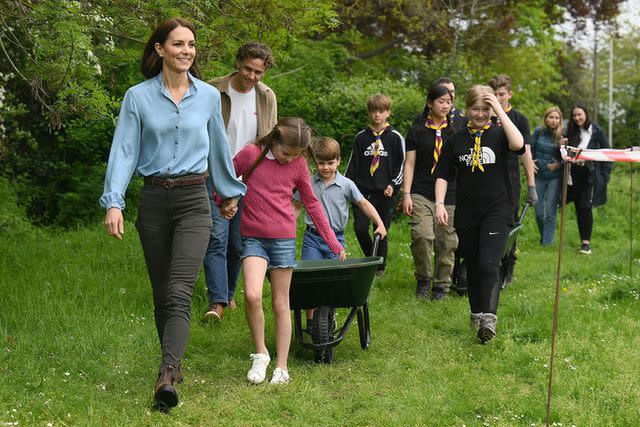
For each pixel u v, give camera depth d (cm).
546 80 2511
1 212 1157
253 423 502
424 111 896
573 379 580
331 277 600
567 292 887
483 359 637
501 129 691
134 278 847
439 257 869
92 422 484
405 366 627
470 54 2133
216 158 538
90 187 1310
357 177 926
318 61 1708
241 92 742
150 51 525
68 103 706
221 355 642
